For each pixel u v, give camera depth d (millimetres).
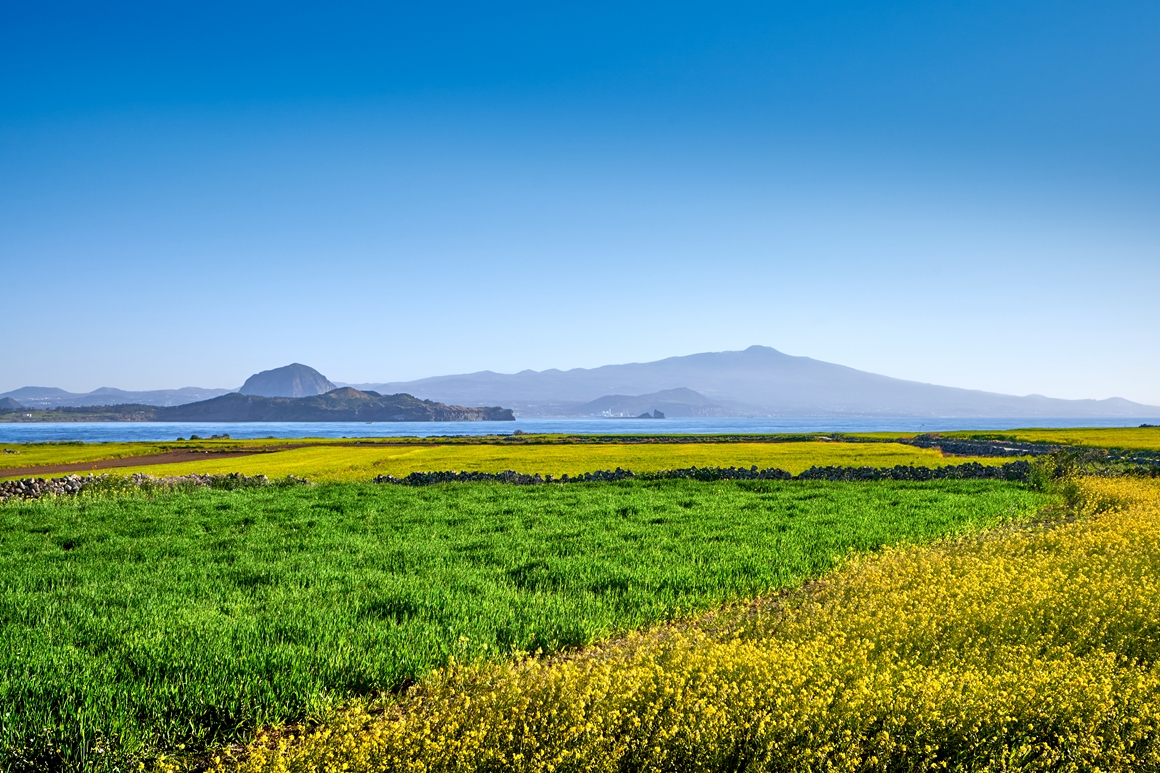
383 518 19484
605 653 7336
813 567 12641
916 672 5543
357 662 7223
